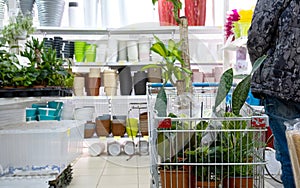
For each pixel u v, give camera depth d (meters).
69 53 2.73
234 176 1.10
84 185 1.91
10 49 2.03
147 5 2.94
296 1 1.19
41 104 2.32
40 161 1.71
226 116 1.13
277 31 1.25
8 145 1.69
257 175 1.11
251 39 1.31
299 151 0.69
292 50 1.20
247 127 1.09
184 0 2.96
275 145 1.37
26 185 1.59
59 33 3.00
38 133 1.70
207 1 3.13
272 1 1.26
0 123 2.00
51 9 2.86
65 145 1.79
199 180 1.10
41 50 1.82
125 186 1.86
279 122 1.30
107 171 2.13
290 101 1.25
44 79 1.54
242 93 1.16
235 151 1.10
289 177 1.30
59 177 1.78
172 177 1.11
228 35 2.58
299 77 1.20
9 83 1.44
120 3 2.93
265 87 1.26
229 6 2.88
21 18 2.17
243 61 2.52
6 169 1.69
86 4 2.95
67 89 1.74
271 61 1.25
